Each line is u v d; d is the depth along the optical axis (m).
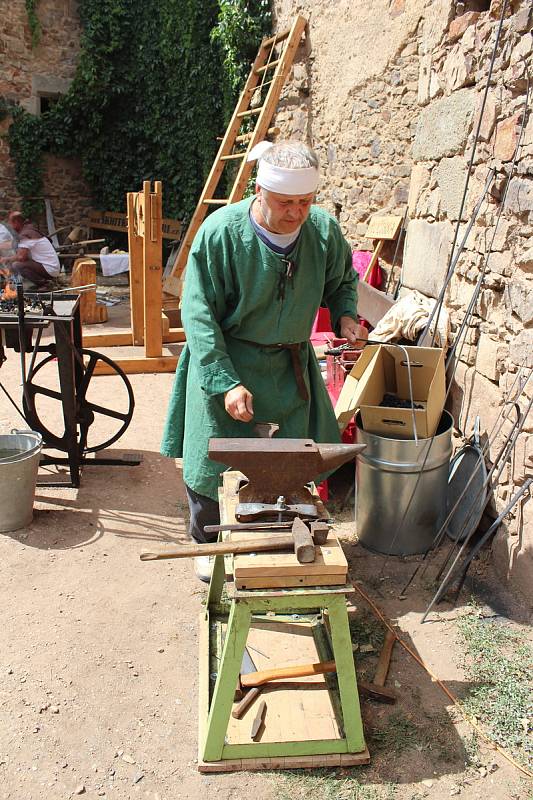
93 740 2.21
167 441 2.91
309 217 2.54
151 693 2.41
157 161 12.16
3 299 3.88
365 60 5.93
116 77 11.92
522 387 2.74
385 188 5.77
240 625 1.98
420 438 3.10
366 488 3.22
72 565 3.17
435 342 3.72
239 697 2.33
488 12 3.28
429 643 2.65
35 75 11.82
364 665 2.54
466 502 3.32
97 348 6.88
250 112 7.86
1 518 3.39
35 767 2.11
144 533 3.48
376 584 3.03
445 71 3.85
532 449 2.81
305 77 7.42
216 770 2.11
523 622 2.75
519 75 2.94
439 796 2.03
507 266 3.07
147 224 6.00
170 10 10.89
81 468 4.21
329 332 4.79
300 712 2.26
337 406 3.22
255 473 2.08
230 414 2.42
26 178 12.21
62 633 2.70
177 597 2.95
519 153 2.94
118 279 11.05
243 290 2.45
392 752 2.17
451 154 3.77
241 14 8.72
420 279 4.28
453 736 2.23
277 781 2.08
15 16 11.47
